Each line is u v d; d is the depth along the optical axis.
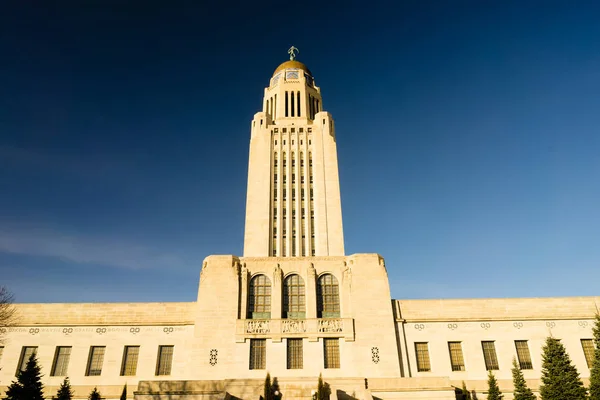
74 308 48.84
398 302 49.12
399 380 41.88
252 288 48.34
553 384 40.81
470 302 49.53
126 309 48.91
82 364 46.03
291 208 77.44
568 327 48.25
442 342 47.44
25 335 47.31
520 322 48.50
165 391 39.38
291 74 94.06
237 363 43.66
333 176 79.00
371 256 49.31
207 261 49.12
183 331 47.41
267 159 80.81
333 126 85.75
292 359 44.25
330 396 37.22
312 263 49.44
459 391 45.00
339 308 47.62
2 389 44.62
